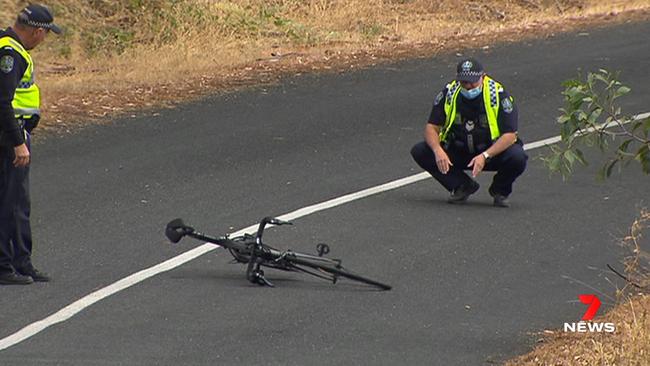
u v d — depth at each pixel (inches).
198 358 1090.1
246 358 1092.5
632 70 2726.4
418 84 2549.2
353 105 2340.1
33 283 1309.1
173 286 1302.9
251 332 1162.6
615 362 1070.4
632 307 1165.1
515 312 1242.0
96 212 1609.3
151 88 2468.0
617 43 3063.5
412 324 1197.1
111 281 1317.7
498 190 1669.5
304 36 3351.4
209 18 3324.3
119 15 3233.3
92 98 2353.6
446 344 1141.1
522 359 1095.6
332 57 2864.2
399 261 1411.2
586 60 2829.7
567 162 1296.8
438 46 3021.7
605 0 4190.5
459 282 1339.8
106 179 1781.5
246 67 2728.8
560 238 1521.9
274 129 2132.1
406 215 1617.9
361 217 1605.6
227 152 1963.6
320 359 1093.1
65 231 1519.4
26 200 1311.5
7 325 1174.3
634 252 1433.3
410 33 3486.7
